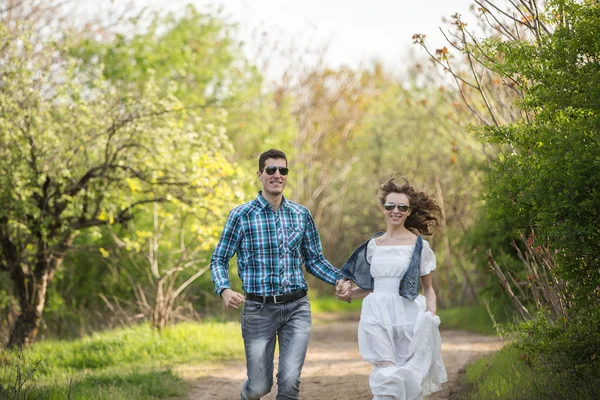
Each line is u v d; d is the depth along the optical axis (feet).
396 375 18.01
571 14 20.20
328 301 94.17
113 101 45.14
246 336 18.48
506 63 21.65
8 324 52.54
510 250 43.96
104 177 43.04
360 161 110.52
